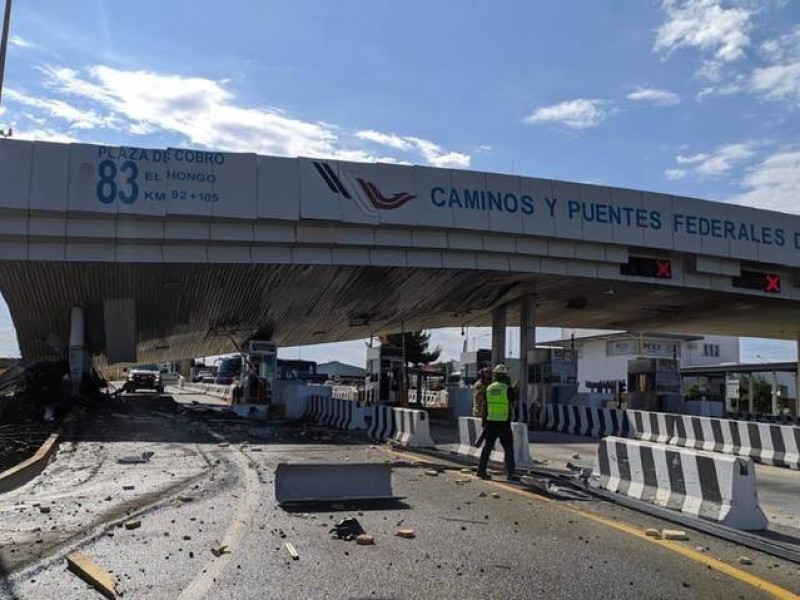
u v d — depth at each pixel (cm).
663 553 706
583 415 2439
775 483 1341
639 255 2923
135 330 2795
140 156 2191
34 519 812
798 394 4762
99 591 555
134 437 1825
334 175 2372
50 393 2441
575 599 557
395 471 1249
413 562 650
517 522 835
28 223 2141
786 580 629
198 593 552
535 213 2642
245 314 3117
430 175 2505
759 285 3183
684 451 924
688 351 7462
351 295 2956
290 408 2653
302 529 774
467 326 4194
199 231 2278
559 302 3512
